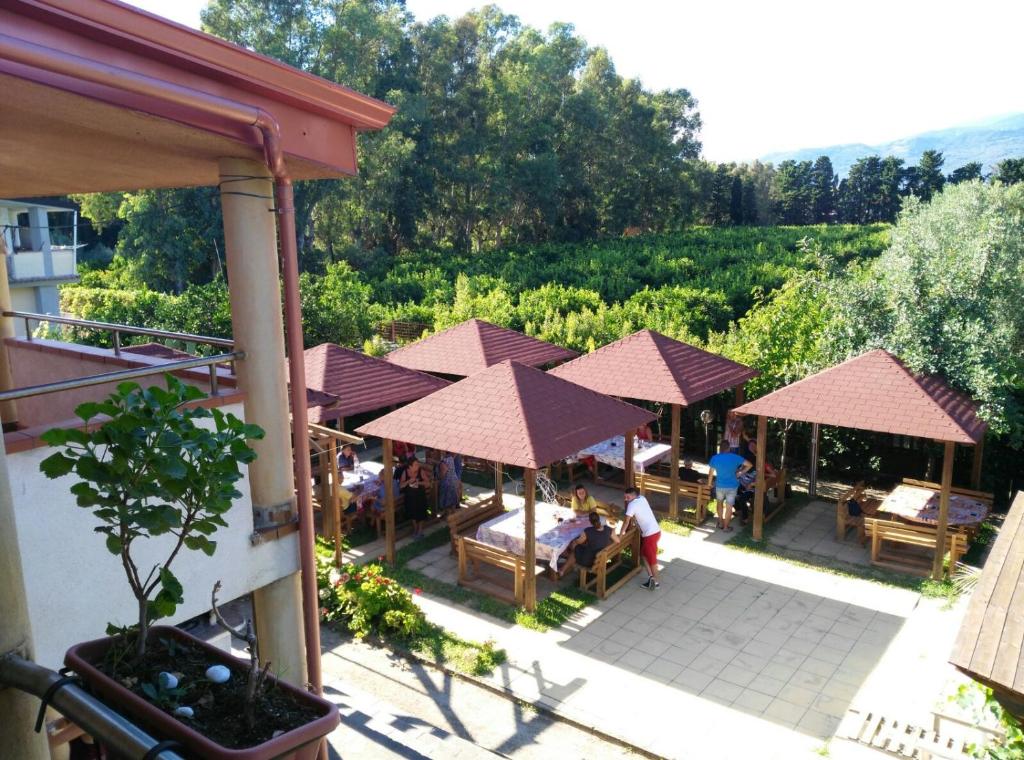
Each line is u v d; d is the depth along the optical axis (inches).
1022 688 193.3
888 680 348.2
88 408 98.3
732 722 320.2
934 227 786.2
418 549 497.0
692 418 680.4
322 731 91.4
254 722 92.6
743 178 4276.6
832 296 588.7
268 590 201.8
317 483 534.9
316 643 208.2
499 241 2684.5
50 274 1132.5
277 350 193.2
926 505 477.1
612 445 603.8
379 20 2031.3
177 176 228.4
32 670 78.8
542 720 327.6
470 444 421.7
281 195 183.0
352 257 2046.0
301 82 174.2
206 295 882.8
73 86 135.6
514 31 2642.7
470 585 443.5
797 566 466.3
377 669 368.2
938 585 432.8
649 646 380.5
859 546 492.4
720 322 1117.7
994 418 480.4
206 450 102.2
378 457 684.1
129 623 166.7
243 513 189.9
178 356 410.6
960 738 277.0
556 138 2640.3
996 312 540.7
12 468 145.9
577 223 2790.4
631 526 449.7
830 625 398.3
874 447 601.6
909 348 522.6
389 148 1904.5
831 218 4483.3
